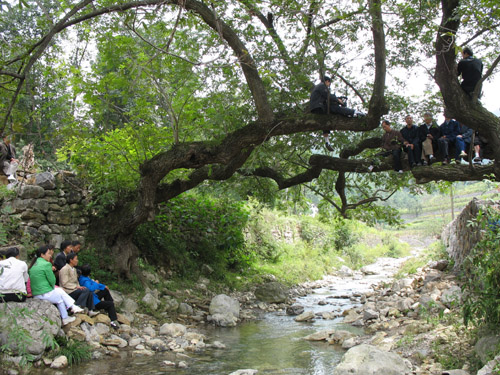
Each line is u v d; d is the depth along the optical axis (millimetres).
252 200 18141
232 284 15016
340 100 8945
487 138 7910
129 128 10219
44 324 6934
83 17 6660
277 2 8078
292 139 10914
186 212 15070
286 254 21984
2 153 9766
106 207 11500
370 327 9336
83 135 9570
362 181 13594
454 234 14078
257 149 9938
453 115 7969
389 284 14859
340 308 12680
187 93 9680
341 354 7777
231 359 7531
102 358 7336
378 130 11203
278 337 9266
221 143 9188
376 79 8391
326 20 8703
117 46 8742
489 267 6207
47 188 10406
